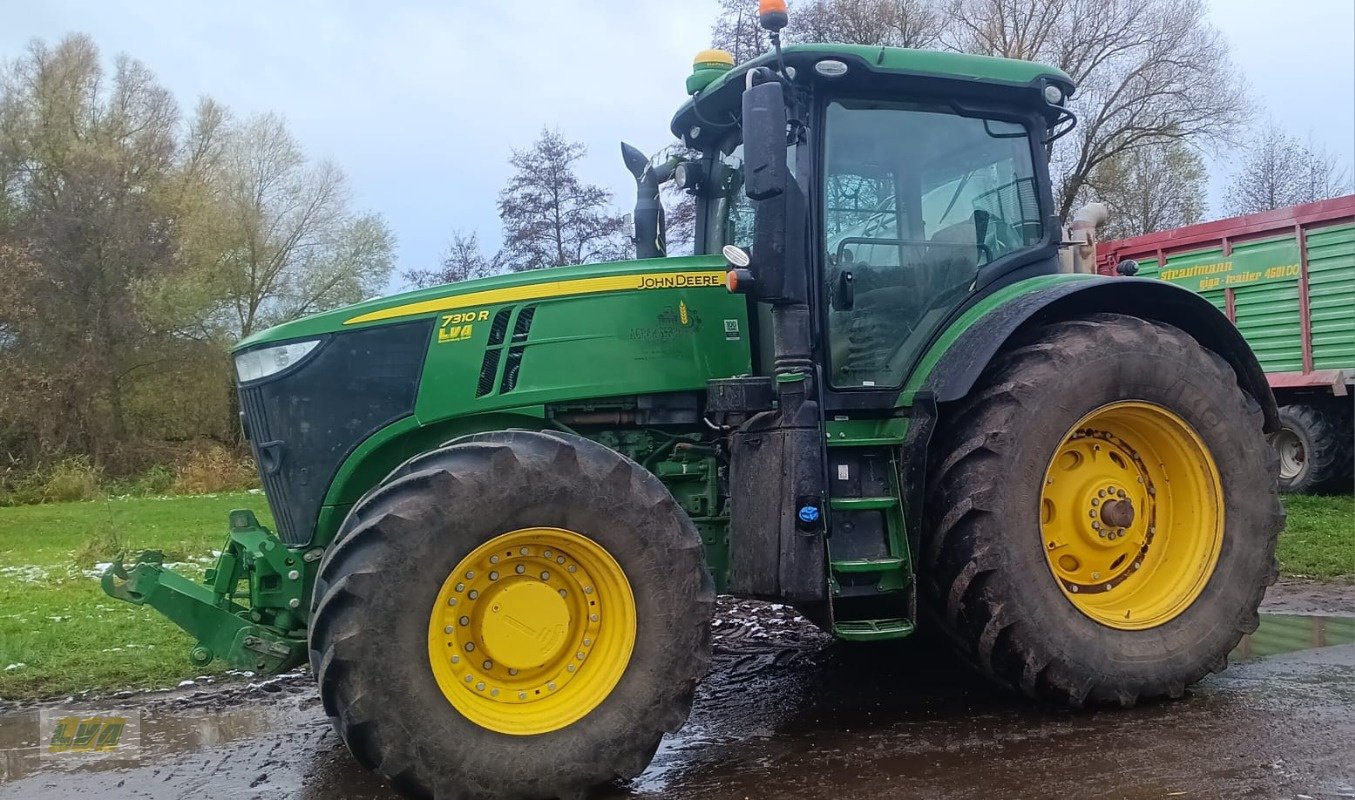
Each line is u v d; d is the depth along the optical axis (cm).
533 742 313
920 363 404
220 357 2609
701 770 339
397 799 326
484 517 313
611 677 327
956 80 418
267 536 386
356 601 301
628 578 329
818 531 354
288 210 2883
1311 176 2811
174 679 503
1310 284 988
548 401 386
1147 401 391
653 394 401
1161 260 1138
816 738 367
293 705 455
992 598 365
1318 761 313
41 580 821
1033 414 370
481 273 2220
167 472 2317
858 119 415
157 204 2666
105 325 2452
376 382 380
